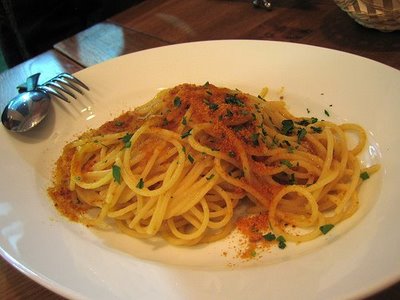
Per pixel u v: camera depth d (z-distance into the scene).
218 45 0.35
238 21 0.43
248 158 0.27
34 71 0.41
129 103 0.34
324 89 0.31
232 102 0.28
